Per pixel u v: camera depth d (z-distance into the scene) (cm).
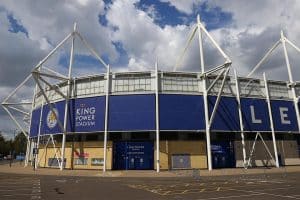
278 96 5441
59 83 5319
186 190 2034
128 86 4797
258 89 5322
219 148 4878
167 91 4762
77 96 5025
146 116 4622
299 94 5603
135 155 4703
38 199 1614
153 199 1583
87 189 2166
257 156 5009
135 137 4862
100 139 4853
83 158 4838
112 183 2716
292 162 5247
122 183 2714
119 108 4703
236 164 4875
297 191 1842
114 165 4669
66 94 5131
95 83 4956
